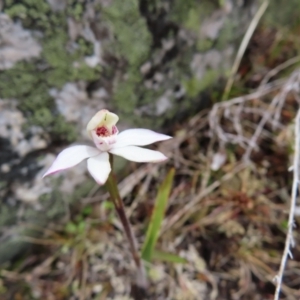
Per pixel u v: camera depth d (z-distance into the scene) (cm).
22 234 16
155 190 18
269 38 21
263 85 19
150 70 16
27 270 17
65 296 16
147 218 17
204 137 19
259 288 16
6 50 13
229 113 19
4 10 13
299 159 17
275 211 17
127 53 15
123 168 18
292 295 16
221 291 16
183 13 16
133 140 10
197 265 17
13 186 15
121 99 16
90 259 17
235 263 17
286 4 21
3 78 13
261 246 17
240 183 18
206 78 18
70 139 16
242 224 17
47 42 14
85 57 15
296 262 16
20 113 14
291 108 19
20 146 15
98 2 14
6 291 16
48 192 16
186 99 18
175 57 17
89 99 15
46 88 14
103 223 17
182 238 17
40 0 13
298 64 19
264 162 19
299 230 17
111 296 16
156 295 16
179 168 18
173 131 19
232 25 18
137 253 13
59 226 17
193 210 17
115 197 11
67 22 14
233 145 19
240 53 19
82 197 17
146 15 15
